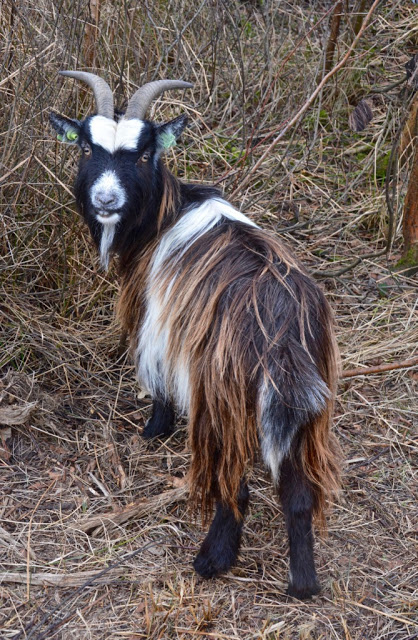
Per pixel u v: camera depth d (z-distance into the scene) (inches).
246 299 65.8
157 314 72.2
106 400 88.1
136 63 102.6
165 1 115.7
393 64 130.2
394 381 90.9
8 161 93.5
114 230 75.6
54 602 69.6
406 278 103.0
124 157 72.9
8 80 95.3
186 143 111.9
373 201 111.2
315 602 69.9
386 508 78.3
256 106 118.0
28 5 100.4
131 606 69.4
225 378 64.7
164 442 84.0
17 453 82.0
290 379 63.7
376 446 84.4
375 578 72.3
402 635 68.2
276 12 126.5
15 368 89.2
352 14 115.2
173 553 73.9
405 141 112.0
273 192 111.0
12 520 75.7
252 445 65.9
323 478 66.2
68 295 94.8
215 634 67.3
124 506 77.7
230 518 70.4
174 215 75.5
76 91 94.1
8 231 92.3
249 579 71.6
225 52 116.5
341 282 101.5
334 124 120.6
